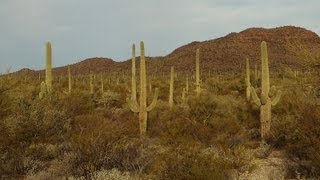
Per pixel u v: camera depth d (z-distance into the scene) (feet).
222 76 185.47
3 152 32.40
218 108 61.05
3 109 32.71
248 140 49.32
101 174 29.99
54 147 36.45
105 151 33.96
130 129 44.06
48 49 58.90
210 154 31.17
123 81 179.93
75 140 34.04
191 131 46.39
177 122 49.85
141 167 33.83
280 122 47.57
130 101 53.88
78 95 54.60
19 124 33.35
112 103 91.86
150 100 88.02
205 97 66.80
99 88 129.39
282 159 39.68
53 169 33.53
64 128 38.01
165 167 29.48
